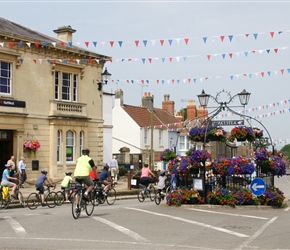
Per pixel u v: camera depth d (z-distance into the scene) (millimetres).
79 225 13102
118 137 49125
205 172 18094
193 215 15250
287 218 14664
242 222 13727
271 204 17688
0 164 27547
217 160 18047
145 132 49156
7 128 26719
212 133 19328
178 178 18875
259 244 10406
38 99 28953
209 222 13680
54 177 29359
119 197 26125
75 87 31703
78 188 14664
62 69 30531
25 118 28062
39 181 19391
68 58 30828
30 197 20000
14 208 19266
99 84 33000
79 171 14773
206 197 17844
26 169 27891
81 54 31562
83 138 31812
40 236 11344
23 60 27984
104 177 20719
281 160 19578
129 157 44219
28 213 16609
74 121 30969
